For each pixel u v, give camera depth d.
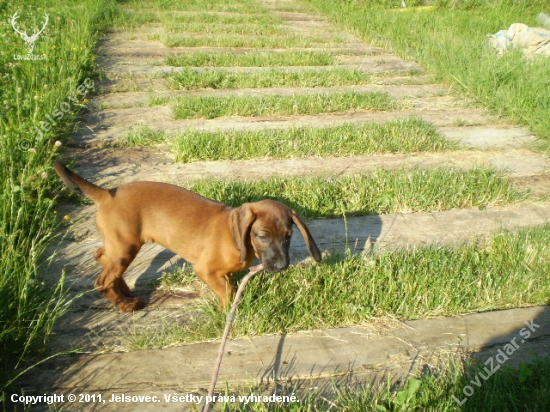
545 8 5.75
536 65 3.50
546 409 1.49
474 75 3.43
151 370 1.59
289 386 1.57
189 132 2.63
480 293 1.86
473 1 6.01
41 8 4.55
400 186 2.33
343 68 3.79
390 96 3.29
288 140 2.66
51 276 1.85
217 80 3.38
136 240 1.74
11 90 2.76
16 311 1.64
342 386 1.57
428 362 1.65
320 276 1.88
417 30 4.70
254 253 1.71
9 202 1.94
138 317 1.74
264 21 5.24
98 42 4.23
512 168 2.58
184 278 1.88
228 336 1.69
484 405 1.50
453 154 2.68
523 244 2.03
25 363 1.58
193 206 1.76
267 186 2.29
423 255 1.98
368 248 2.05
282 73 3.55
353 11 5.64
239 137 2.63
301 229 1.65
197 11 5.65
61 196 2.20
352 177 2.41
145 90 3.27
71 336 1.67
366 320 1.77
